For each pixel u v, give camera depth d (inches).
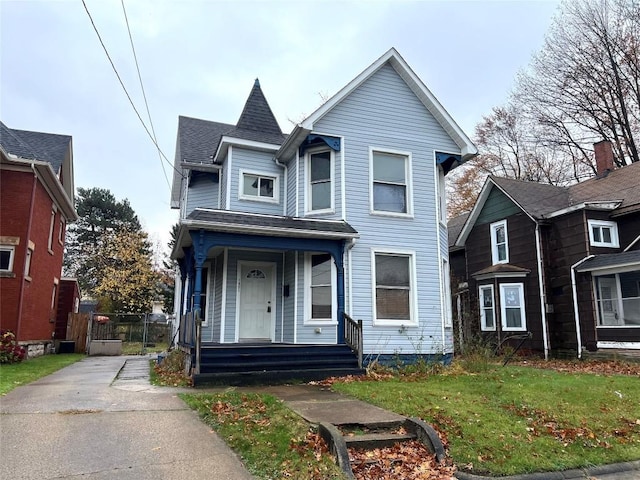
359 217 483.8
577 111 1106.1
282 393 315.6
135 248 1508.4
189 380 362.0
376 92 519.8
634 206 635.5
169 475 166.6
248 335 492.7
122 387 336.5
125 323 976.9
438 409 258.7
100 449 189.2
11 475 160.4
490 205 830.5
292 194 527.2
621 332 593.3
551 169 1238.3
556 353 677.9
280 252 514.9
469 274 866.1
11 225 568.4
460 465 194.1
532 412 267.9
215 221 404.8
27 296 591.5
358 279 469.1
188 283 492.7
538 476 191.8
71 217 833.5
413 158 520.7
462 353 509.7
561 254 690.8
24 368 466.0
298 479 166.7
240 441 201.3
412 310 485.1
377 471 185.5
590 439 231.1
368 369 409.4
